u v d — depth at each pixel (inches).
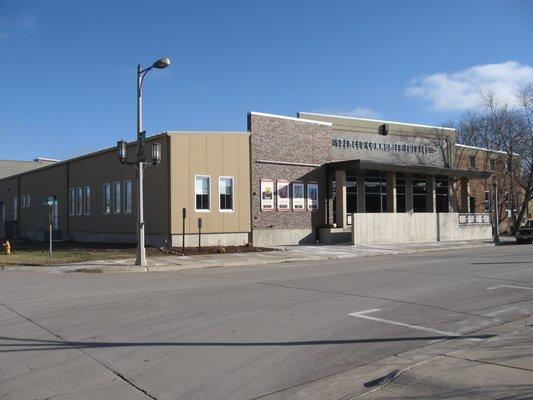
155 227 1131.3
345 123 1493.6
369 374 260.4
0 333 349.7
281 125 1251.8
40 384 247.3
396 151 1606.8
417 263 827.4
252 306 444.5
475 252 1089.4
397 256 1011.3
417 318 398.0
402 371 255.3
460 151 1831.9
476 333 350.3
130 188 1240.2
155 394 233.8
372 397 225.0
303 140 1294.3
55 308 440.5
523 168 1884.8
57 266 839.1
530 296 496.7
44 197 1738.4
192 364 279.0
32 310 432.1
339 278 636.7
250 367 274.2
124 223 1264.8
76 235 1507.1
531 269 717.9
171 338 334.0
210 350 306.0
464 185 1657.2
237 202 1171.3
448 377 243.8
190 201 1108.5
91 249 1132.5
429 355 290.7
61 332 351.3
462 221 1521.9
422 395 223.8
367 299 479.5
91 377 257.6
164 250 1037.2
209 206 1133.1
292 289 544.1
